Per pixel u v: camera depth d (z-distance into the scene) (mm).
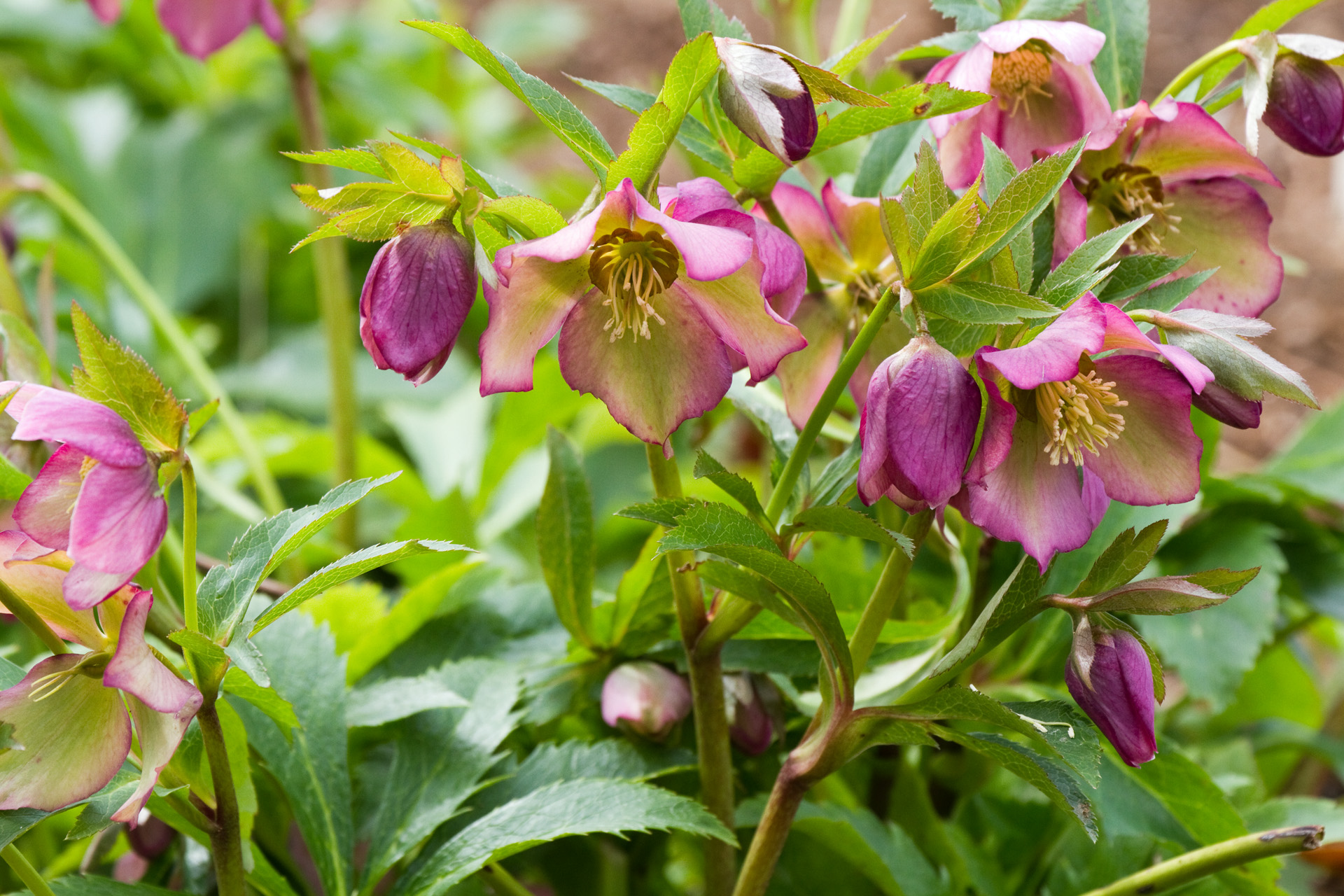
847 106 998
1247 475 1182
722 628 1015
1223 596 948
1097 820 1093
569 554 1081
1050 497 966
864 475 950
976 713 965
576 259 969
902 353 949
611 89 1005
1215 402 964
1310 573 1184
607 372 973
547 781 1061
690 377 974
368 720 1059
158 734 947
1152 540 962
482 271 962
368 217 956
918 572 1177
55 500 957
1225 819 1071
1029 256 978
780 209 1031
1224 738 1357
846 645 974
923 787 1124
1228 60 1039
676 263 970
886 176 1065
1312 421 1285
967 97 975
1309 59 1013
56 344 1366
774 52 954
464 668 1085
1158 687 967
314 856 1043
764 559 960
